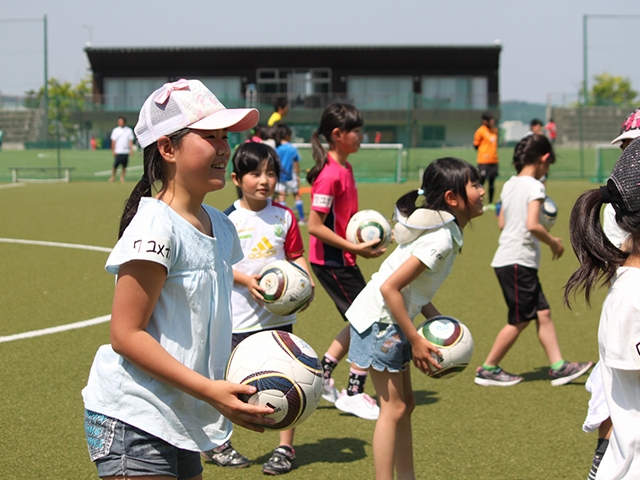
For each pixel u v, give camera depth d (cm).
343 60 4281
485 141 1709
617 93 3900
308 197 2077
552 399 529
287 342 263
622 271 244
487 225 1466
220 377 260
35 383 543
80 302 802
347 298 508
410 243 349
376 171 2633
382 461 350
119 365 246
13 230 1347
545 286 905
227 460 420
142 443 241
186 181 248
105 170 2844
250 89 3544
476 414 499
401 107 3228
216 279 254
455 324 353
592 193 254
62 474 399
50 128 3147
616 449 244
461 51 4231
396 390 354
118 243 241
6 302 800
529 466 416
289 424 257
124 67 4284
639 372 238
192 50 4244
